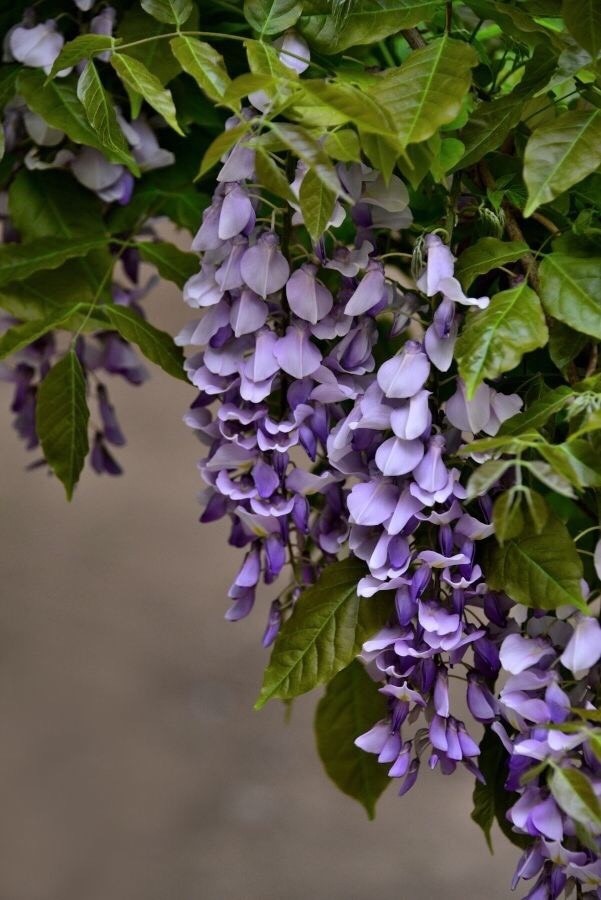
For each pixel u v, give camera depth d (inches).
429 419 57.9
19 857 140.0
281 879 138.9
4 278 63.9
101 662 176.4
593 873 57.4
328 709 63.7
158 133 65.7
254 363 59.3
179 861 141.3
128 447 233.9
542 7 59.9
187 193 65.6
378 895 136.6
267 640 61.6
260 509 59.7
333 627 59.7
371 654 59.5
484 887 137.8
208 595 193.5
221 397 60.7
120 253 65.2
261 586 195.6
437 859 142.5
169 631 184.1
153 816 148.4
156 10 60.0
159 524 211.6
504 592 58.8
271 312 59.9
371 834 147.1
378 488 58.5
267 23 59.7
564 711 57.6
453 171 59.4
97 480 224.2
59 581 195.2
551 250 61.2
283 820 149.0
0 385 251.9
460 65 57.8
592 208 60.8
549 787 57.2
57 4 63.9
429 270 58.0
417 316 59.4
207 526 211.6
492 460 56.4
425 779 157.0
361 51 64.4
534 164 57.6
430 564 58.3
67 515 213.8
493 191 59.7
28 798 149.8
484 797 60.6
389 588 58.9
